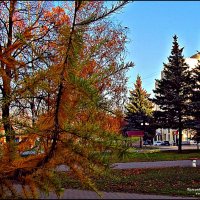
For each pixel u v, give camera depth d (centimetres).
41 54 424
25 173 388
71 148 372
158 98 3469
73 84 367
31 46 435
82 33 362
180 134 3362
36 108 439
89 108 394
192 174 1520
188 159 2411
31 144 416
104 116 421
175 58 3462
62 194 374
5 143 419
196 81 3350
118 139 379
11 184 397
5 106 460
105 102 406
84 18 362
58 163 381
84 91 370
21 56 556
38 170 384
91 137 375
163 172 1622
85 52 407
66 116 383
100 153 377
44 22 782
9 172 395
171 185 1242
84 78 377
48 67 396
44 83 394
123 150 377
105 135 377
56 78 380
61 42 387
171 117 3338
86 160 375
